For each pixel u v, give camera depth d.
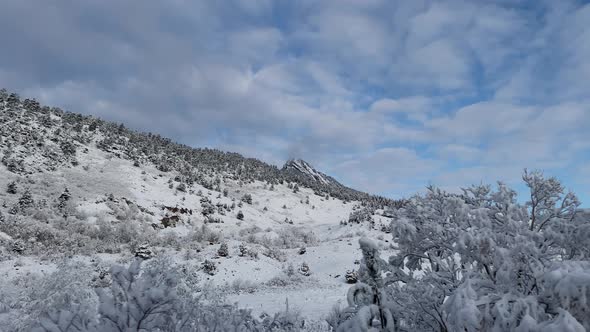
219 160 118.06
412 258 3.97
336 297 18.22
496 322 2.42
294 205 93.06
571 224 3.23
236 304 3.93
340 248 36.94
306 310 13.05
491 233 3.04
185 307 2.98
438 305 3.17
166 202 60.38
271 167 136.62
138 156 84.06
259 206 84.06
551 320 2.28
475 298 2.49
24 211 36.94
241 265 28.20
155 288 2.17
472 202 3.88
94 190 53.72
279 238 45.44
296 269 29.47
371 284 2.89
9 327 4.70
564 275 2.32
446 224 3.54
